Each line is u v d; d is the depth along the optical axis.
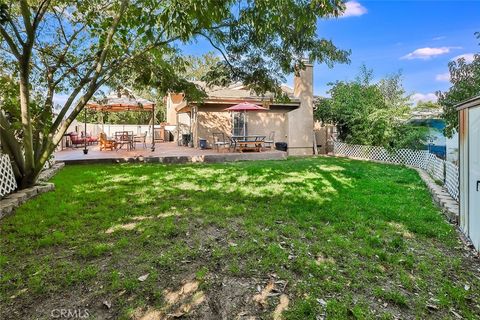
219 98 14.14
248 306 2.47
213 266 3.07
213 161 11.91
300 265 3.10
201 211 4.89
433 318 2.37
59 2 6.38
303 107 16.11
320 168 9.97
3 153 5.73
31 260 3.14
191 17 3.63
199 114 14.77
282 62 6.93
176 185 6.98
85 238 3.73
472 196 3.86
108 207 5.10
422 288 2.78
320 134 17.33
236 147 13.66
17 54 5.43
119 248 3.44
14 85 6.78
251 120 15.34
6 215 4.62
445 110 7.79
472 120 3.89
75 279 2.76
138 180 7.56
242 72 7.45
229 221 4.43
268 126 15.61
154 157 11.41
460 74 7.39
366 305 2.48
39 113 6.62
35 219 4.42
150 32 3.84
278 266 3.09
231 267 3.05
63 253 3.32
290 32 5.96
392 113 12.63
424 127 12.38
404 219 4.69
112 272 2.90
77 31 7.17
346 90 14.29
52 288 2.63
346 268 3.09
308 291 2.66
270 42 6.55
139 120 27.20
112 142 14.48
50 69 7.05
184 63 7.68
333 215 4.77
